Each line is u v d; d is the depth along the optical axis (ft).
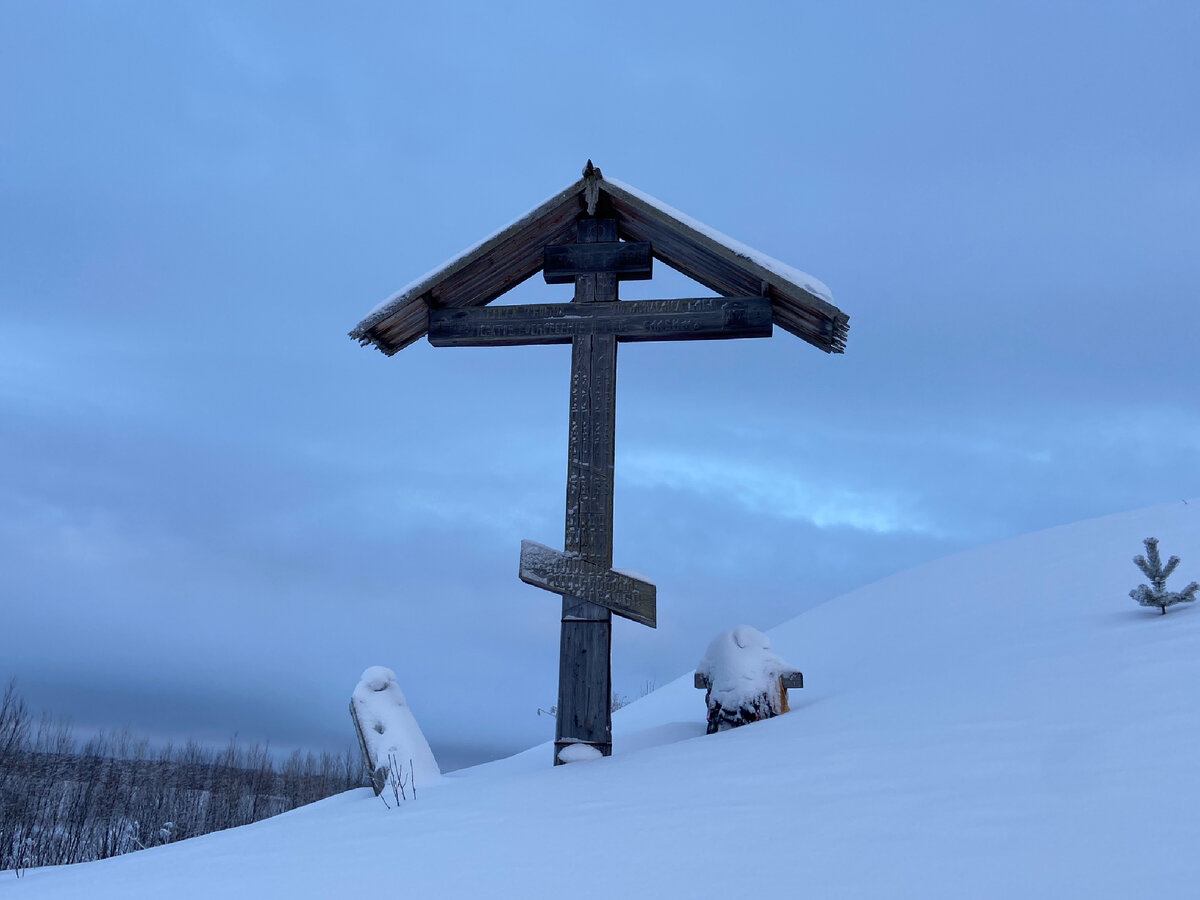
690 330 30.60
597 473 29.58
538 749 37.22
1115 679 20.26
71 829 63.52
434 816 18.74
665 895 10.77
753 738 22.36
